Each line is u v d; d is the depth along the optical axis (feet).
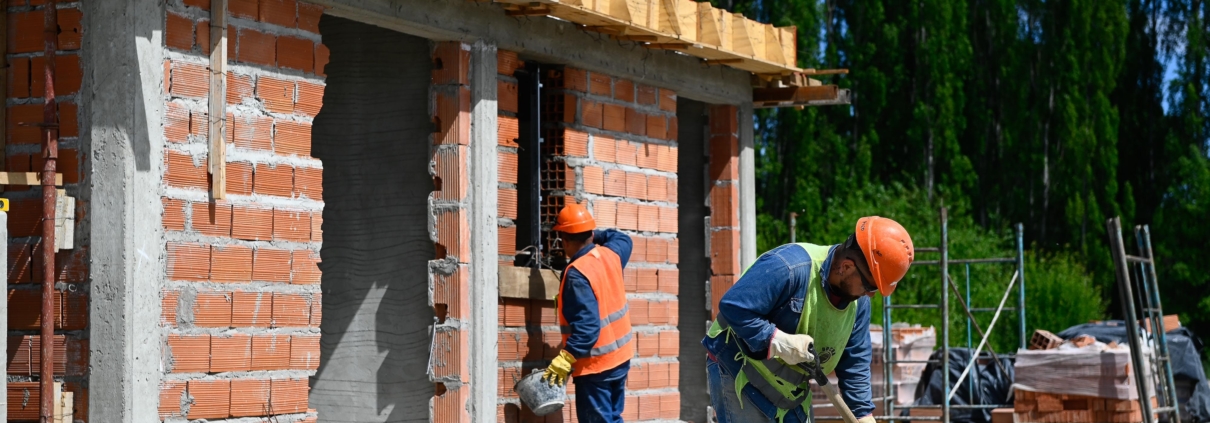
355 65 22.84
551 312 23.93
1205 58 110.42
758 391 16.76
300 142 19.12
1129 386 35.37
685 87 27.17
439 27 20.99
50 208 16.48
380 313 22.38
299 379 19.03
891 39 105.81
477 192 21.71
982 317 85.40
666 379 26.78
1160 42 113.09
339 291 22.72
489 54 22.06
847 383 17.13
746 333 15.79
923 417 39.11
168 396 17.06
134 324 16.44
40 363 16.58
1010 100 107.34
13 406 16.93
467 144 21.77
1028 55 107.65
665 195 26.96
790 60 28.27
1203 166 104.83
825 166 103.96
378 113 22.63
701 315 29.30
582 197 24.52
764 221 100.42
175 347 17.15
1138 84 112.78
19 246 17.04
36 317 16.96
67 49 16.92
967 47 106.22
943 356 37.81
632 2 23.13
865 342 17.07
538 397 21.94
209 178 17.57
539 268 23.48
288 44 18.94
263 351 18.47
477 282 21.61
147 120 16.65
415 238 22.18
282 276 18.79
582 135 24.59
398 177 22.41
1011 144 107.04
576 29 24.07
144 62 16.61
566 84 24.23
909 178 103.76
